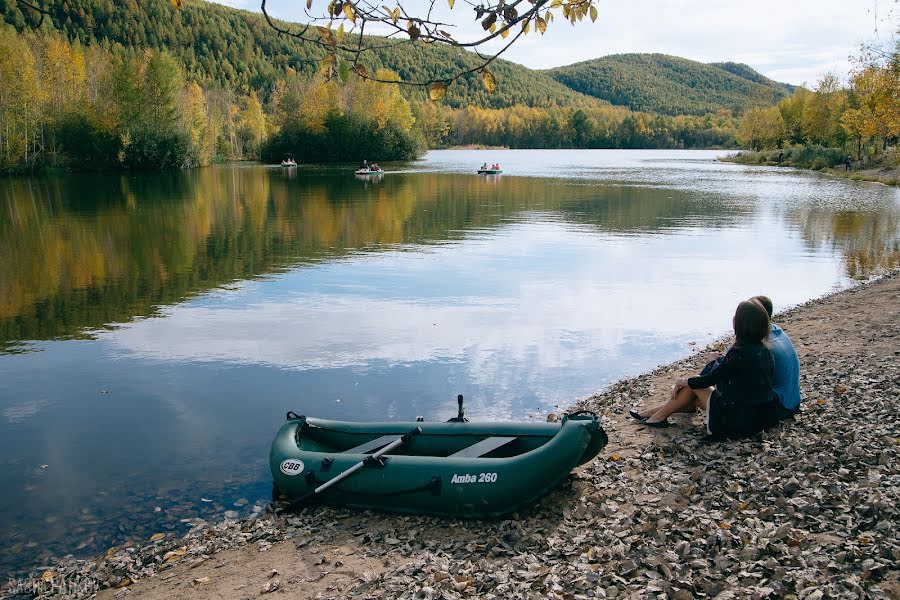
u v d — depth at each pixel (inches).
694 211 1217.4
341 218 1123.3
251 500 241.1
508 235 923.4
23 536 219.6
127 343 438.9
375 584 175.6
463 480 213.6
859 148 2452.0
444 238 896.3
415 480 217.5
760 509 182.4
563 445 213.5
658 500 203.5
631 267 691.4
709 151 6358.3
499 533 201.6
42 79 2518.5
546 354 411.8
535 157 4451.3
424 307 527.8
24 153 2268.7
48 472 265.1
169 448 286.4
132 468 268.1
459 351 417.1
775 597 138.8
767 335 236.1
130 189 1743.4
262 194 1585.9
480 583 165.8
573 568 166.1
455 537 203.0
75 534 220.8
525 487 209.5
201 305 539.5
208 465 269.9
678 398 261.9
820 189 1700.3
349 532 211.9
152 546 212.8
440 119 5310.0
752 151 3971.5
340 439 254.4
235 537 214.8
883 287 558.9
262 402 338.0
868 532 158.7
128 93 2551.7
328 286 606.5
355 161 3560.5
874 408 255.0
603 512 202.2
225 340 443.2
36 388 359.6
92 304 545.0
